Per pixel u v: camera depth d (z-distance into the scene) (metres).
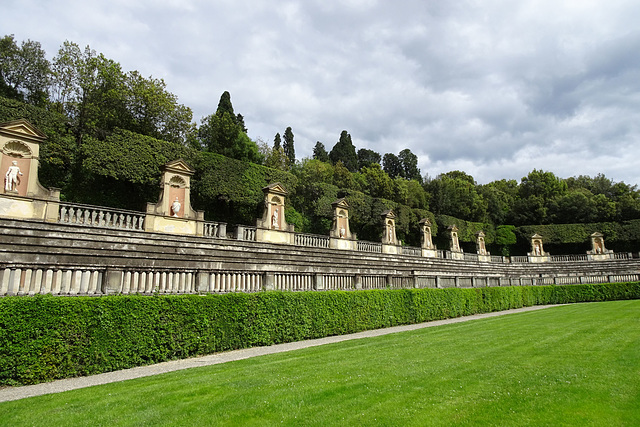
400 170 101.31
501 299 30.31
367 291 19.56
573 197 68.81
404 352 11.45
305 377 8.59
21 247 15.78
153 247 20.23
